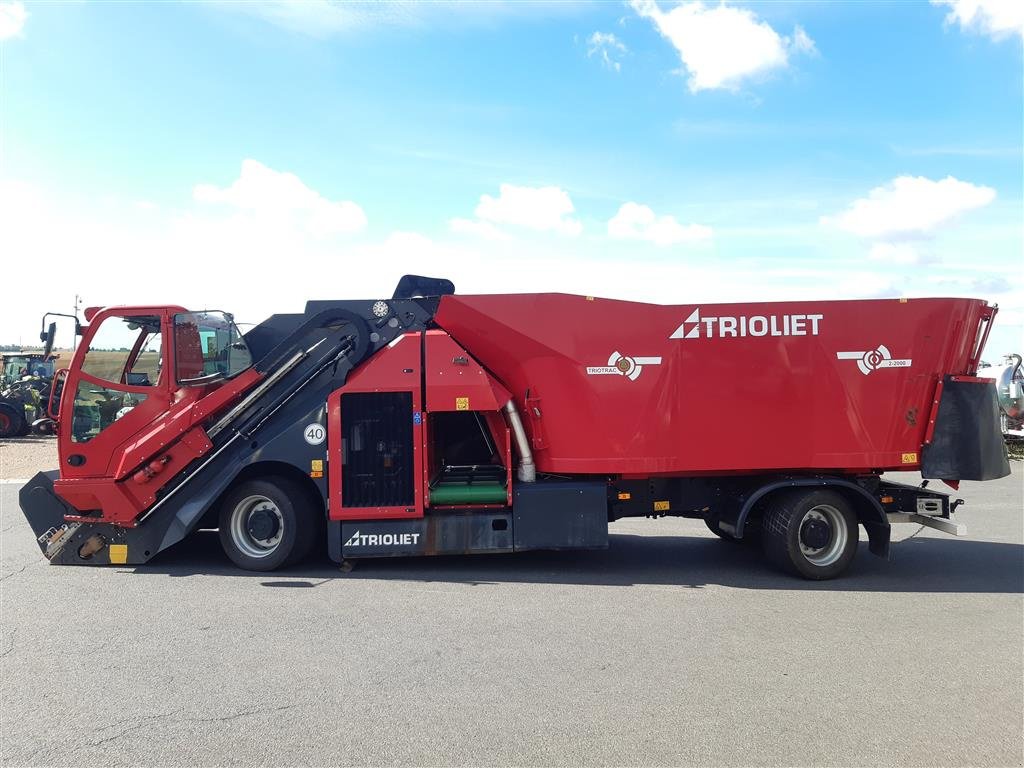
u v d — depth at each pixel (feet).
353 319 22.34
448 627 16.93
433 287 23.94
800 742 11.57
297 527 21.83
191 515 21.49
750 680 13.99
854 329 21.59
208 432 21.80
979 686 13.75
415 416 21.57
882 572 22.58
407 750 11.25
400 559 23.85
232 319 22.59
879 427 21.61
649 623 17.34
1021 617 17.99
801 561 21.29
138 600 18.97
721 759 11.03
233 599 19.10
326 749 11.27
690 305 21.66
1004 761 11.01
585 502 21.61
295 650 15.40
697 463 21.68
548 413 22.04
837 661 14.99
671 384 21.62
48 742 11.46
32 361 76.48
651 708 12.74
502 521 21.65
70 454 21.85
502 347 22.08
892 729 12.01
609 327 21.71
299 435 21.66
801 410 21.61
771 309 21.61
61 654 15.17
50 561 22.59
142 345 22.39
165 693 13.26
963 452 21.59
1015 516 32.68
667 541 27.61
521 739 11.60
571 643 15.93
